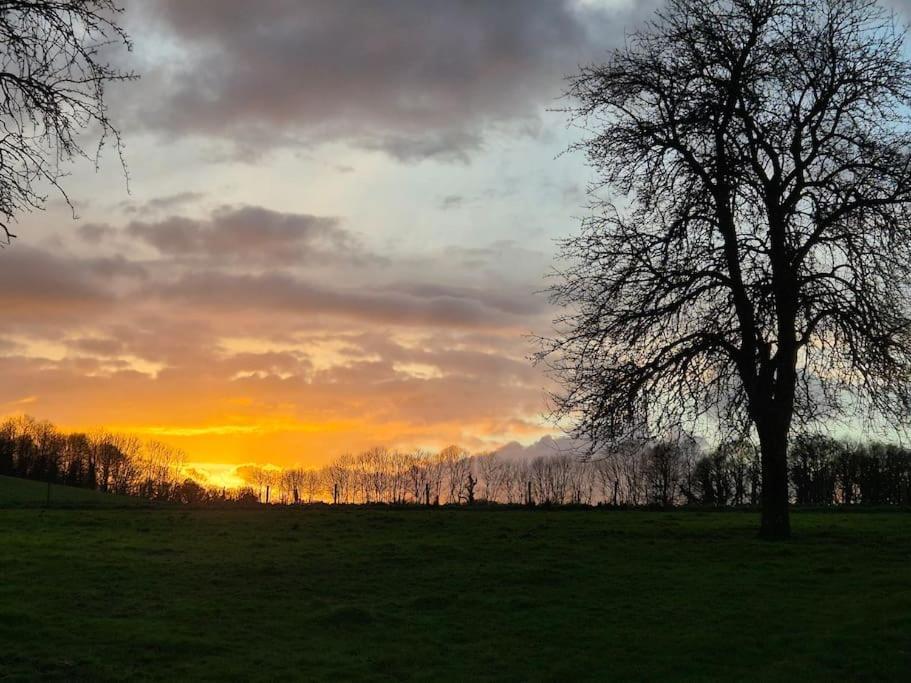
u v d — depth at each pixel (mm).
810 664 14148
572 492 116625
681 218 26891
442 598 19375
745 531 30297
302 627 17000
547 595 19734
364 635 16469
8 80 12164
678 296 27172
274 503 55562
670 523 34438
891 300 25516
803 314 27000
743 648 15125
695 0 28469
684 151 27484
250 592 20078
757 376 27484
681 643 15523
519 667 14461
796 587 19875
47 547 26516
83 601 18703
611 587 20422
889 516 39062
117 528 32750
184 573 22266
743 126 27812
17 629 16078
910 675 13375
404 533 31094
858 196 26094
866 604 17688
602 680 13711
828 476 72500
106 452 161500
